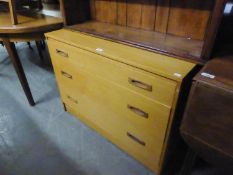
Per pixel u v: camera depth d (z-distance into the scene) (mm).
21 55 2607
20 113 1578
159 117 851
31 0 1589
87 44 1016
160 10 1071
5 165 1175
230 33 844
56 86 1927
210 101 623
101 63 964
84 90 1210
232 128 609
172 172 1122
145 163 1129
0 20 1335
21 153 1247
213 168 1122
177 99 747
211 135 672
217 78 630
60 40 1112
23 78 1501
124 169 1150
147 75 791
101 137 1358
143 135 1000
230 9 745
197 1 925
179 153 1216
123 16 1250
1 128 1436
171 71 735
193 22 984
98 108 1196
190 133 728
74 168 1156
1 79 2059
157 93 797
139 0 1126
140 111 922
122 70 880
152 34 1106
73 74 1205
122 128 1110
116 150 1265
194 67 771
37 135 1376
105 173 1130
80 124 1471
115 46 990
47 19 1362
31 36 1276
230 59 765
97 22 1368
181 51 853
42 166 1169
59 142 1322
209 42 732
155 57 861
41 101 1716
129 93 916
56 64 1293
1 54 2643
